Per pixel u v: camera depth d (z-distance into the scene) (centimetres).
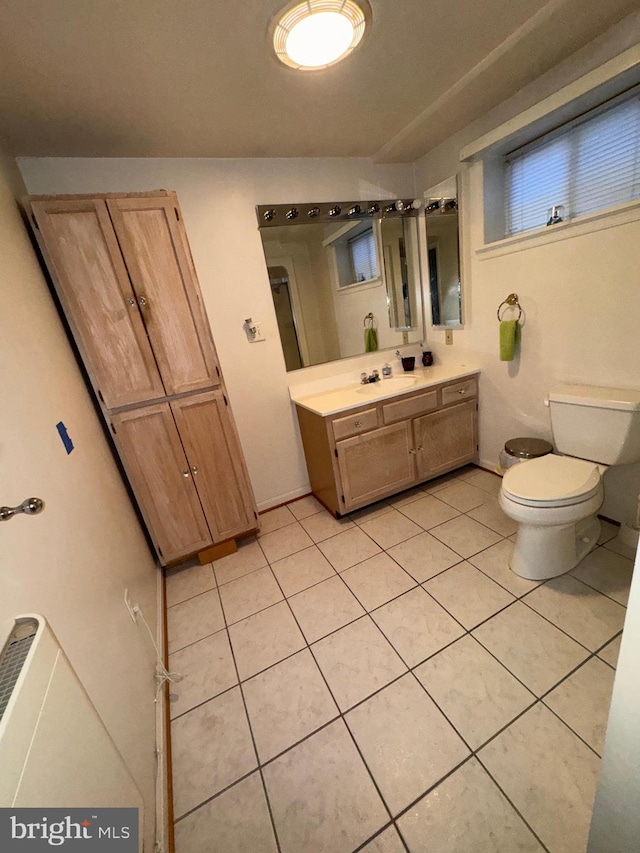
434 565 184
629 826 64
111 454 178
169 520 196
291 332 241
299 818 100
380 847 93
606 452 166
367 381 255
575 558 165
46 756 54
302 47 121
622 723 59
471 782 102
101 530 127
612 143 153
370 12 114
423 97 171
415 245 260
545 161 180
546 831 91
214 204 205
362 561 195
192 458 194
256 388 240
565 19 129
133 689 113
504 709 118
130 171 186
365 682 133
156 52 117
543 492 152
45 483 95
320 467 237
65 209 148
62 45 108
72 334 166
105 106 140
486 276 220
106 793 70
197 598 188
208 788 110
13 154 163
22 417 94
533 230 185
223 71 130
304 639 154
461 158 200
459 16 122
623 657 56
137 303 166
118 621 117
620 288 160
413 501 242
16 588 68
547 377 203
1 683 53
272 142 191
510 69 154
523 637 140
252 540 229
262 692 135
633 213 149
